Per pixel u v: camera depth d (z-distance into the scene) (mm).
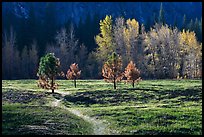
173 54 134500
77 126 42750
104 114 51062
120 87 84562
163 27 139750
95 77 130875
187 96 71500
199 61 130750
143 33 143500
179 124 43906
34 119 43000
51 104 65812
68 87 86438
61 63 135500
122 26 141750
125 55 133500
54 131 38938
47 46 144375
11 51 133125
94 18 168500
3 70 130625
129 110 53344
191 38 134375
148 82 99312
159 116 48000
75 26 168125
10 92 72938
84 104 66875
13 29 163375
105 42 131875
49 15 174875
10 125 39250
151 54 134625
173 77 131250
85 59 139500
